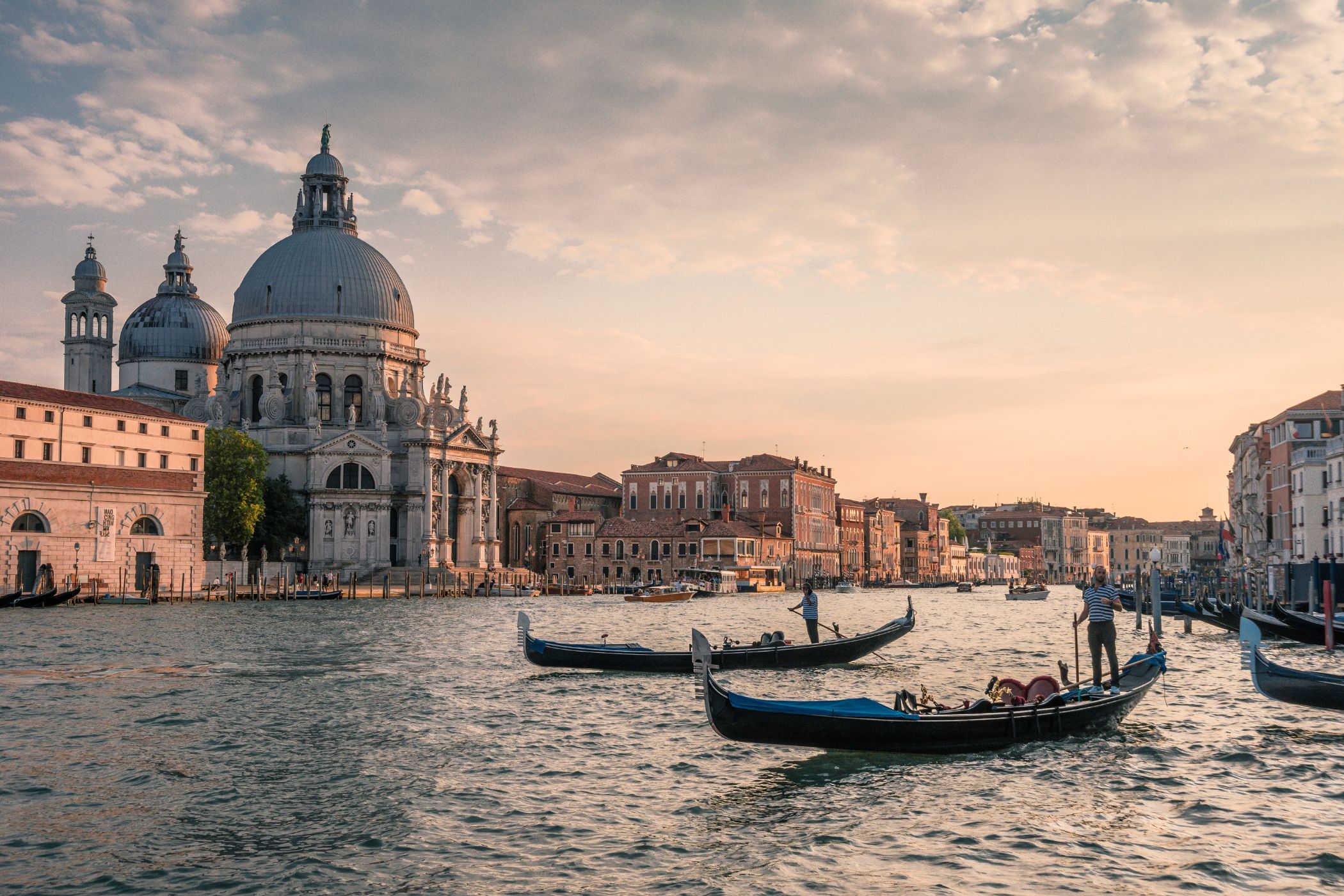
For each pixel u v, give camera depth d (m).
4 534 84.25
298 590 107.00
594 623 73.44
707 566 145.25
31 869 18.12
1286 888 17.00
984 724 25.80
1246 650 30.34
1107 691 28.77
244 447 112.69
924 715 25.31
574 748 27.06
